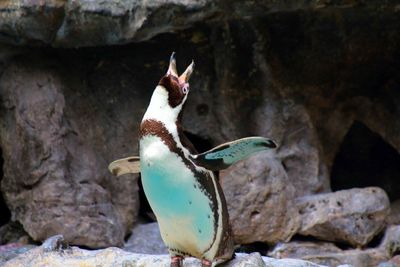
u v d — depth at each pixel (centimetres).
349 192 1678
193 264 1014
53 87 1659
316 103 1795
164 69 1730
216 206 889
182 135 885
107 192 1670
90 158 1667
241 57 1716
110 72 1727
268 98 1739
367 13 1628
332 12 1642
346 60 1758
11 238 1681
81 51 1686
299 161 1747
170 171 862
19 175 1638
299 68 1756
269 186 1648
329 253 1605
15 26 1525
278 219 1639
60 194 1598
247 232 1634
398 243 1606
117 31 1512
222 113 1723
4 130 1677
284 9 1483
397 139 1817
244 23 1680
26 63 1670
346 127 1833
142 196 1816
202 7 1460
